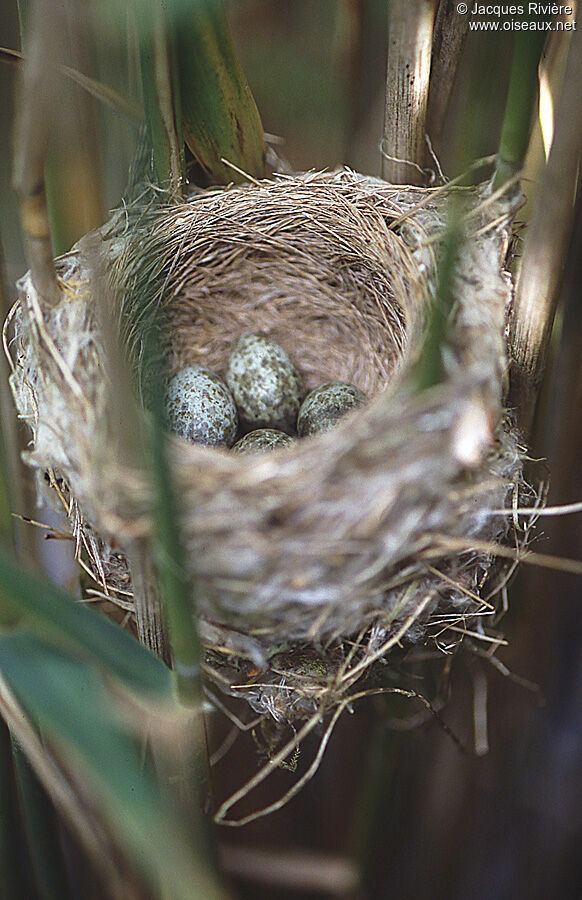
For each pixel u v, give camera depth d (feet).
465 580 0.91
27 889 0.95
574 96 0.86
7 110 0.90
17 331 0.92
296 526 0.85
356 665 0.90
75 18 0.86
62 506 0.92
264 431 1.02
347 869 1.02
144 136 0.91
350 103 0.95
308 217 0.99
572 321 0.94
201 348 1.06
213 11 0.89
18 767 0.91
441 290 0.76
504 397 0.90
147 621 0.88
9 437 0.93
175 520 0.70
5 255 0.95
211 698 0.92
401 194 0.95
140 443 0.82
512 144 0.86
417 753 1.03
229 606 0.86
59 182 0.89
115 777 0.67
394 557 0.86
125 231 0.93
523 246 0.90
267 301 1.05
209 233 0.99
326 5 0.95
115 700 0.82
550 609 1.01
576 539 0.99
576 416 0.96
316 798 1.06
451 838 1.05
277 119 0.98
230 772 1.05
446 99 0.92
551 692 1.02
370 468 0.86
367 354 1.03
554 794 1.03
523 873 1.05
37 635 0.81
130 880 0.93
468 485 0.87
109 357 0.81
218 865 0.88
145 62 0.88
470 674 1.02
